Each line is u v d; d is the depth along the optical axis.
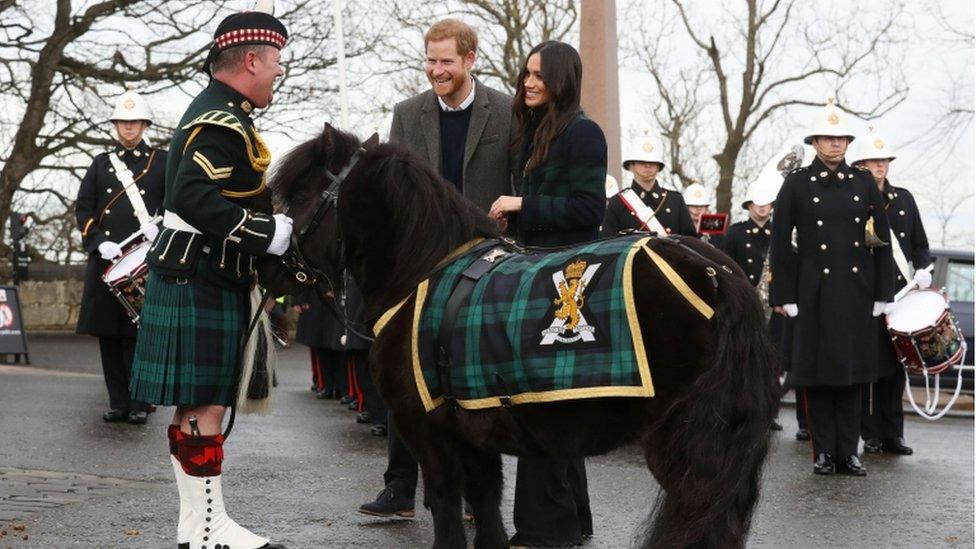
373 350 4.64
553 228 5.31
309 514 6.15
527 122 5.55
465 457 4.65
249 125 4.98
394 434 6.02
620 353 3.95
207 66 5.15
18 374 13.77
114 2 22.09
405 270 4.59
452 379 4.34
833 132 8.20
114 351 9.38
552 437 4.19
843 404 8.02
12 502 6.29
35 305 24.17
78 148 23.64
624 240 4.18
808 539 5.80
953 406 14.54
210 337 4.92
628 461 7.93
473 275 4.39
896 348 8.60
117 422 9.37
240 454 8.05
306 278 4.94
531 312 4.14
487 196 5.86
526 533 5.50
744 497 3.88
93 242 9.44
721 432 3.83
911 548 5.62
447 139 5.94
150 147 9.84
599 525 6.00
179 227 4.92
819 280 8.07
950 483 7.63
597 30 11.81
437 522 4.61
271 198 5.01
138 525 5.80
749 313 3.88
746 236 11.99
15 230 22.09
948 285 13.87
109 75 22.80
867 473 8.05
